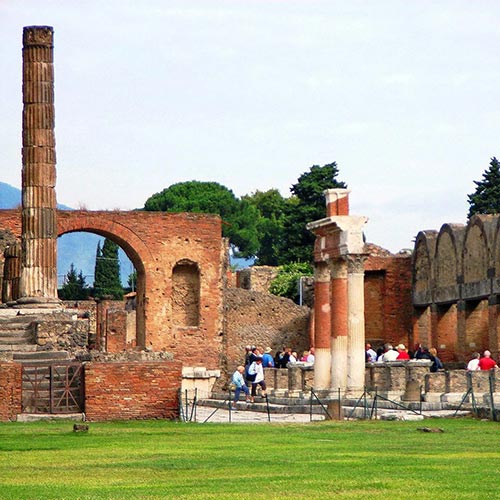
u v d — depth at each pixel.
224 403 84.06
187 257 116.38
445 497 34.69
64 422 62.97
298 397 83.81
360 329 82.69
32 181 91.88
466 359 108.31
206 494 35.78
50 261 92.12
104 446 50.34
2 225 111.56
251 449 48.69
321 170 178.62
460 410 65.62
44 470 42.03
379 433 55.38
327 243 85.94
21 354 78.56
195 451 48.09
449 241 111.75
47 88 91.88
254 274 153.38
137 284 117.81
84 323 82.44
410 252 129.00
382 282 120.44
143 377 64.50
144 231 115.50
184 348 116.12
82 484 38.31
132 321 133.62
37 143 91.75
